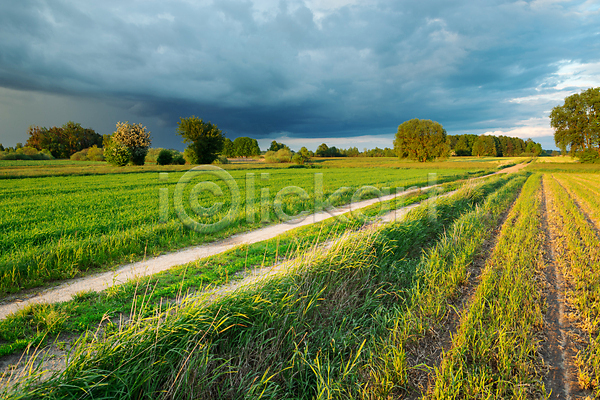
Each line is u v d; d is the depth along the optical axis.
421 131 86.06
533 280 5.89
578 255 7.38
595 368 3.54
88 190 20.70
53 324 4.24
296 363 3.71
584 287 5.60
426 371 3.74
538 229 10.28
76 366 2.83
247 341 3.61
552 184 28.16
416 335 4.37
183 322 3.51
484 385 3.38
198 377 3.10
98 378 2.84
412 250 8.17
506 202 16.05
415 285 5.86
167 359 3.13
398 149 90.19
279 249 8.26
